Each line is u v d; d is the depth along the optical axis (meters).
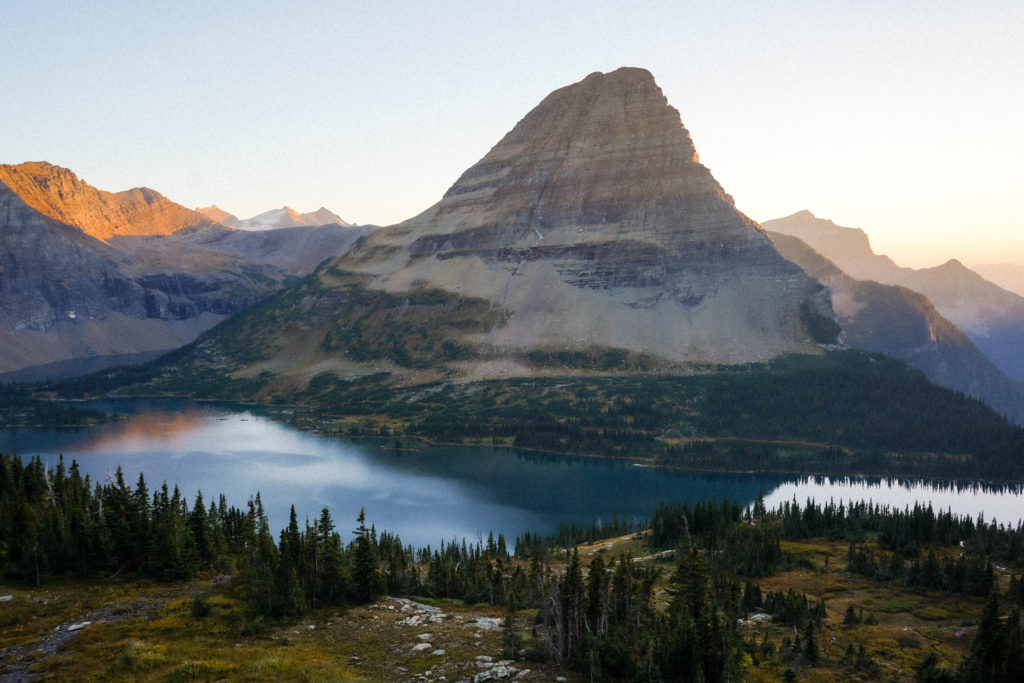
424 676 88.69
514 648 96.31
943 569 158.88
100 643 97.81
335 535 126.94
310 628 107.69
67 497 156.50
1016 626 101.81
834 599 146.62
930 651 115.19
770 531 191.12
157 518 138.00
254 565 131.75
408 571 147.62
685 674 92.75
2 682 85.94
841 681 99.50
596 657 89.12
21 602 112.56
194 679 86.12
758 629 121.62
